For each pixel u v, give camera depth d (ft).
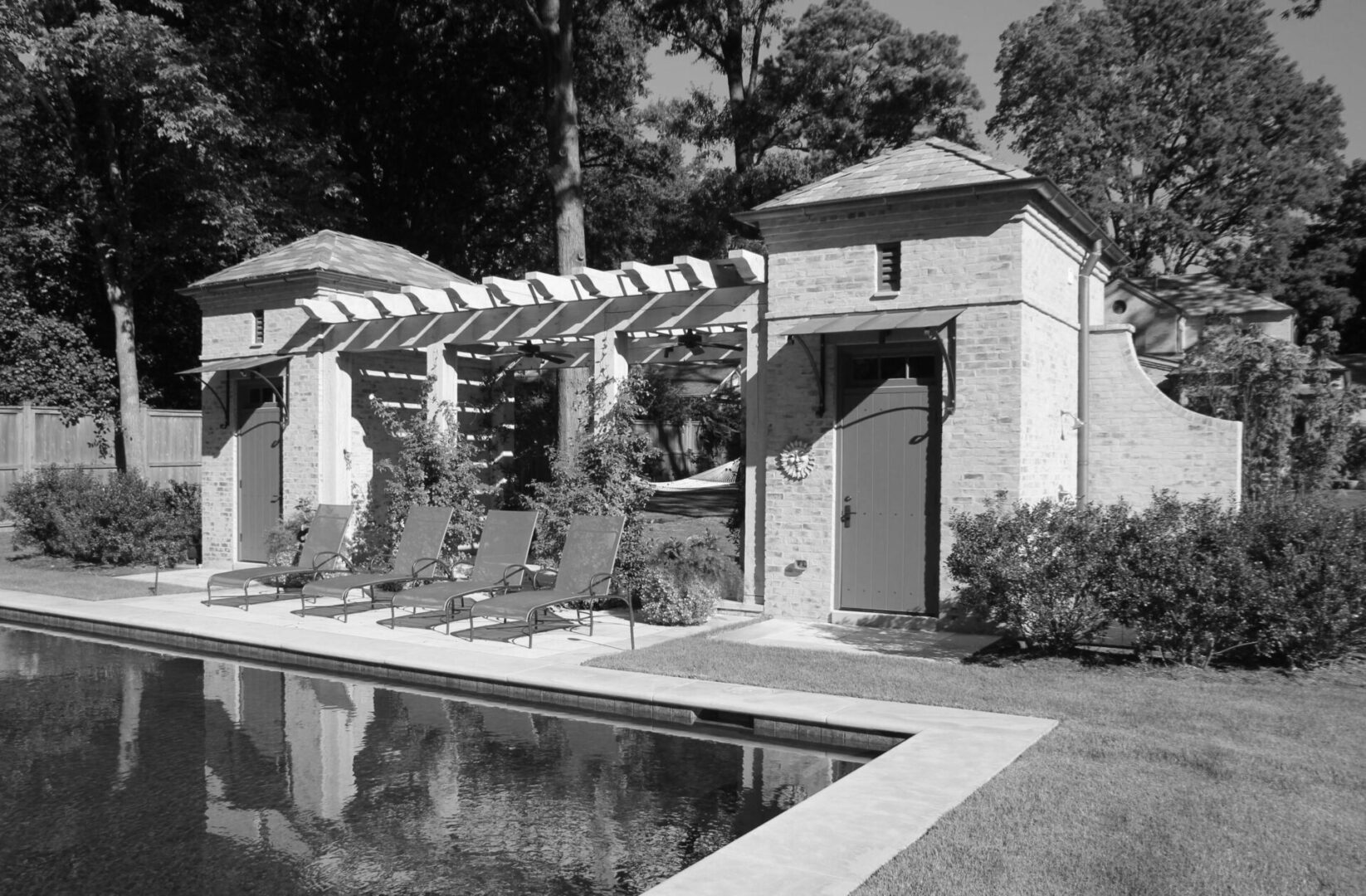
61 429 71.46
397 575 38.81
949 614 33.58
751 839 15.19
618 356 41.06
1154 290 117.08
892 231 34.53
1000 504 32.09
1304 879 13.39
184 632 34.35
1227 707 22.54
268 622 36.17
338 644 31.71
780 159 95.30
